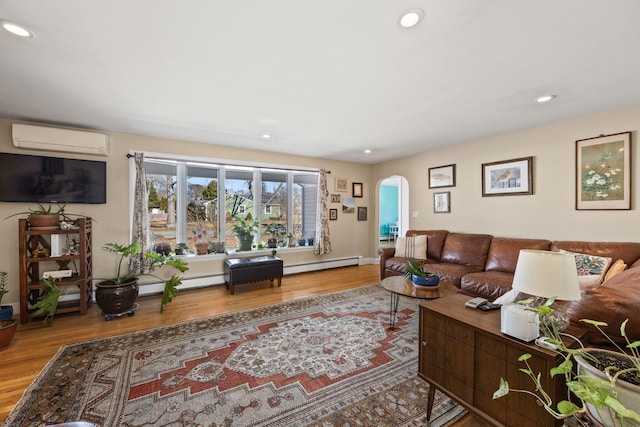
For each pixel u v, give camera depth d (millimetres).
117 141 3527
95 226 3412
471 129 3428
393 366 2064
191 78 2105
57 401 1658
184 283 3992
